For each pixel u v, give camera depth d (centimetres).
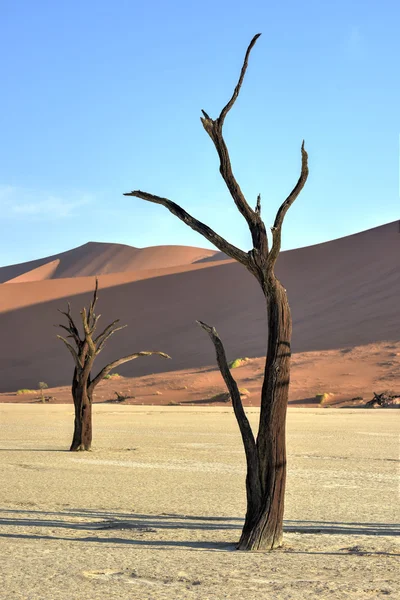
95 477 1730
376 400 5684
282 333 958
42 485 1580
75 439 2417
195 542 976
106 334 2470
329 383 6525
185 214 991
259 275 962
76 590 673
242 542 926
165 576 738
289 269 10844
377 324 8212
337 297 9469
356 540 991
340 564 812
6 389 8575
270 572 762
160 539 993
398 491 1537
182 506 1323
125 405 5997
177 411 5091
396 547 930
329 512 1263
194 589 680
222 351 973
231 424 3772
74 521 1141
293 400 6125
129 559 829
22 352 10006
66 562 805
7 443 2730
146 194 1013
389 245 10681
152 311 10688
